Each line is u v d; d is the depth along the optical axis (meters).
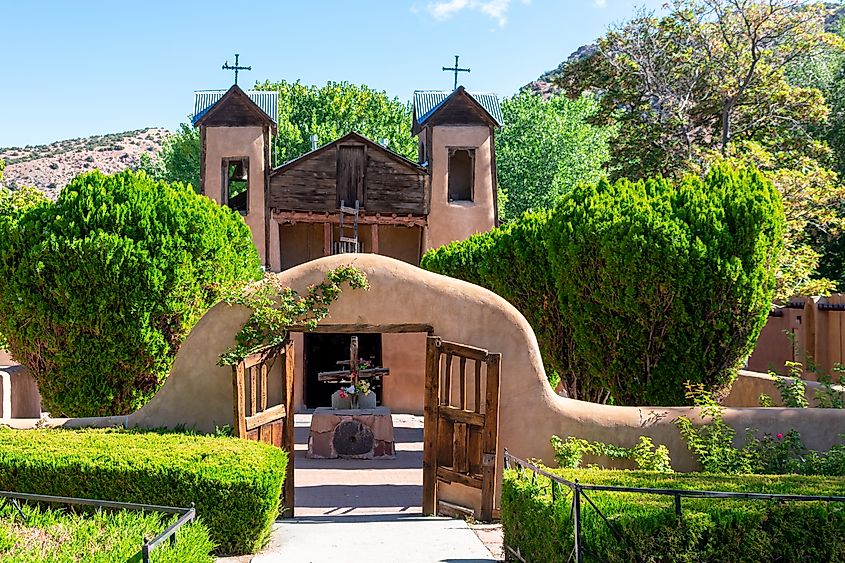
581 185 12.32
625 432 9.70
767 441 9.47
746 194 10.41
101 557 5.71
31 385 16.11
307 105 42.72
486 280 15.07
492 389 9.24
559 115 42.12
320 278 9.91
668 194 10.97
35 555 5.91
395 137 43.72
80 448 8.48
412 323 9.94
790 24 23.72
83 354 11.09
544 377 9.94
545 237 12.88
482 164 26.75
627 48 26.95
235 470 7.87
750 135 26.81
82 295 10.95
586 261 11.06
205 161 25.94
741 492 6.62
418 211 26.30
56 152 107.00
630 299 10.48
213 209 12.73
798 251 19.08
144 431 9.53
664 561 6.10
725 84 24.86
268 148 26.11
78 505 8.06
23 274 10.95
